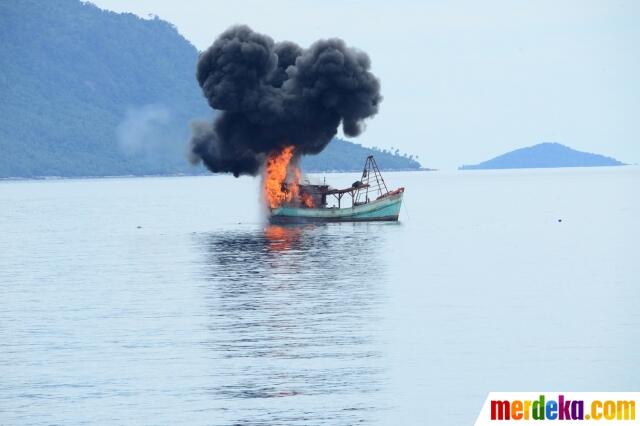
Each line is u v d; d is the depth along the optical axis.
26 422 153.75
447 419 153.88
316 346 194.38
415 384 169.25
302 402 161.00
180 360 185.75
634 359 182.62
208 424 152.00
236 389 167.88
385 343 196.00
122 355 190.12
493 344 194.38
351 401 161.38
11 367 182.75
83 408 159.62
